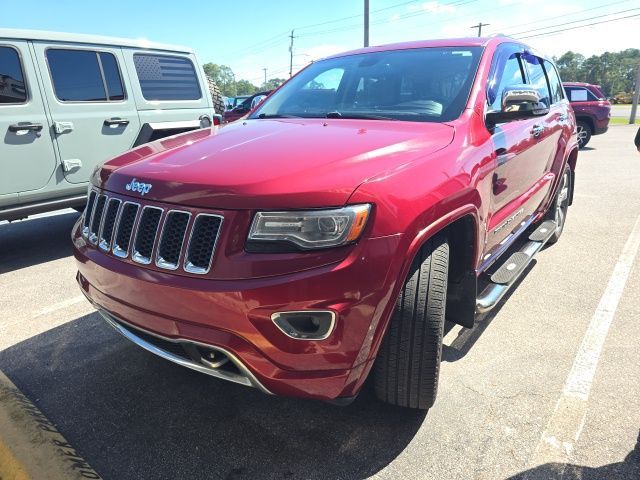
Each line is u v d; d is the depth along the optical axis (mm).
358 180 1875
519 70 3686
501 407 2504
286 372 1869
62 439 2279
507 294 3912
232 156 2170
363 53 3600
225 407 2547
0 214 4723
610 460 2146
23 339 3283
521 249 3740
